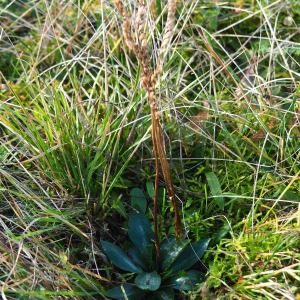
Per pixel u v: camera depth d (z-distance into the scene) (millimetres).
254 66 582
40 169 468
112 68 591
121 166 494
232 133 517
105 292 423
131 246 457
